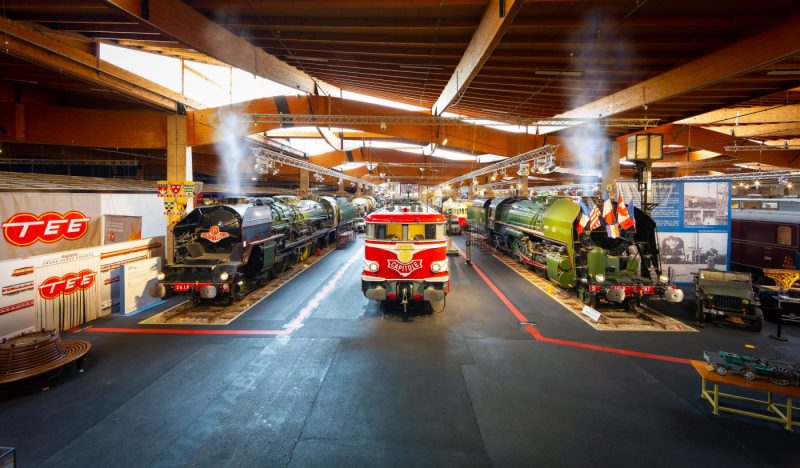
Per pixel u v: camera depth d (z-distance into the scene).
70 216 9.27
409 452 4.12
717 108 11.17
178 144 13.52
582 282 9.64
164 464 3.92
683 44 7.69
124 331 7.86
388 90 13.92
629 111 11.90
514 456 4.05
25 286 7.19
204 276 9.22
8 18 7.71
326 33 8.58
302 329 8.04
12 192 8.09
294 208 15.41
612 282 9.15
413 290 8.88
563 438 4.37
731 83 9.41
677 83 8.85
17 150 19.12
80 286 8.29
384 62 10.12
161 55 12.20
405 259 8.88
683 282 12.00
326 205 20.95
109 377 5.83
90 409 4.94
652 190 11.84
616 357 6.65
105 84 10.38
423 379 5.81
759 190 31.42
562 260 10.39
